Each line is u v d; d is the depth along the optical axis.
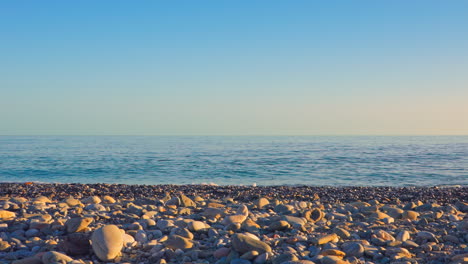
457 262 4.84
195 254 5.43
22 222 6.83
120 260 5.39
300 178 25.61
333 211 8.86
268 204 9.82
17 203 9.22
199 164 34.91
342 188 16.41
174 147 73.06
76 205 9.26
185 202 9.50
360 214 8.27
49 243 5.78
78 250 5.57
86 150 60.19
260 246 5.34
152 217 7.69
